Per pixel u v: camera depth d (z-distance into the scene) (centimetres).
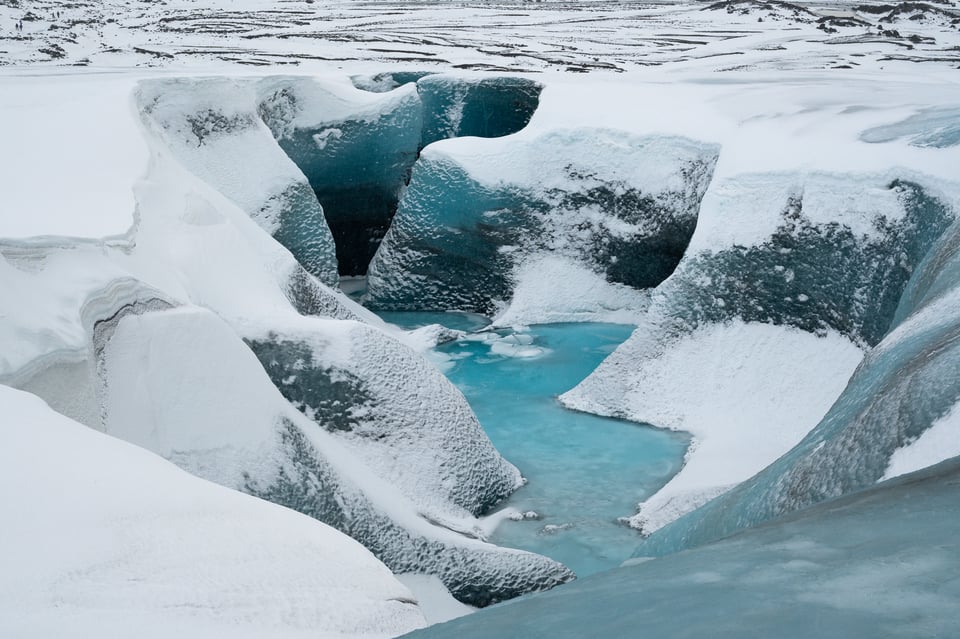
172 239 962
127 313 681
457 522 892
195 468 670
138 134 1168
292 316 947
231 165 1509
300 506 725
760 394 1168
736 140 1391
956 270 688
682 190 1520
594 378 1284
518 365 1441
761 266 1213
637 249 1598
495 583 780
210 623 260
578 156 1627
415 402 934
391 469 888
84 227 743
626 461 1102
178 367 688
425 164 1680
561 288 1631
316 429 857
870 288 1130
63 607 246
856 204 1158
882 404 463
